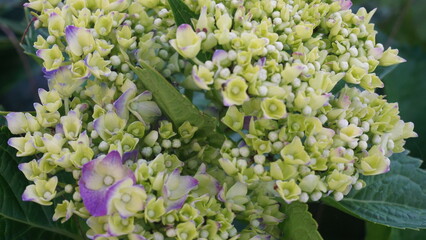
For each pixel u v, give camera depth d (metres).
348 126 0.24
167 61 0.26
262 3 0.26
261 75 0.23
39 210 0.28
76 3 0.26
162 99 0.24
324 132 0.24
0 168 0.27
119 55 0.25
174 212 0.23
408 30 0.47
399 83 0.38
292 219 0.25
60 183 0.25
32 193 0.23
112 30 0.25
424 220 0.27
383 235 0.31
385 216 0.27
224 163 0.23
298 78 0.24
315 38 0.26
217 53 0.23
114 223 0.22
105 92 0.25
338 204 0.27
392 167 0.29
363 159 0.25
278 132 0.24
